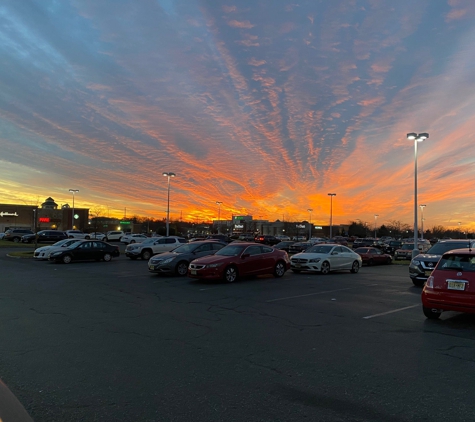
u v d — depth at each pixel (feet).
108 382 15.33
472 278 24.86
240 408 13.08
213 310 30.17
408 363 17.80
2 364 17.43
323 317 27.78
